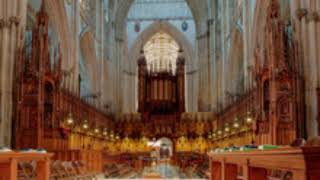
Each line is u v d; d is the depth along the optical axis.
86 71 40.03
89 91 40.09
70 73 31.11
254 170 7.25
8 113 19.44
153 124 46.03
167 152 45.84
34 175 13.40
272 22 19.53
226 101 38.44
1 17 20.05
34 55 20.86
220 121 41.31
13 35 20.08
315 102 17.69
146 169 33.78
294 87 18.50
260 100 21.30
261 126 21.41
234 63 37.06
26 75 20.41
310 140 4.70
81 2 35.38
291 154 4.56
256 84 22.22
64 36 30.61
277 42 19.09
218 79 43.91
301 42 18.66
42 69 20.77
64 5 29.97
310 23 18.39
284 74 18.66
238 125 31.03
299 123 18.25
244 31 30.50
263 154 5.95
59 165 16.22
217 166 13.35
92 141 35.38
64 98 26.00
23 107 20.23
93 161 23.78
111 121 44.97
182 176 24.81
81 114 31.44
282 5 25.08
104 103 44.19
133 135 45.81
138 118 46.34
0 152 8.55
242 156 7.72
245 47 30.06
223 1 40.88
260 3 26.33
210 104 47.50
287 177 8.98
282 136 18.34
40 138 20.17
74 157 21.19
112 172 26.47
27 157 9.97
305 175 4.24
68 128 26.06
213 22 46.22
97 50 40.97
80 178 17.53
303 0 18.80
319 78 17.91
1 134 19.00
